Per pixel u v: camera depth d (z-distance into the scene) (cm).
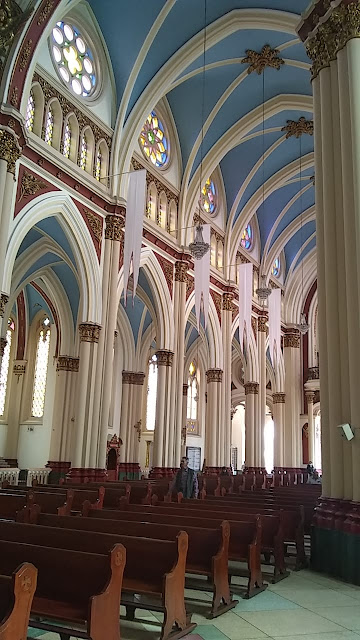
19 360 2812
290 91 2241
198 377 3850
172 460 2152
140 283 2483
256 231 3200
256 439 3006
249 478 2030
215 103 2228
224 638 582
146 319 3106
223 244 2778
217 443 2559
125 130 1970
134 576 609
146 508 962
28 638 525
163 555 600
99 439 1755
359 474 911
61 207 1703
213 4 1800
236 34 1930
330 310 1030
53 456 2545
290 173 2722
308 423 3725
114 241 1892
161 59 1928
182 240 2341
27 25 1422
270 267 3250
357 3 1058
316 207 1118
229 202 2795
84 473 1680
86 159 1847
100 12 1855
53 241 2045
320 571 948
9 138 1410
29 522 752
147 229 2120
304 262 3681
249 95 2248
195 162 2391
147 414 3331
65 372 2631
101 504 1138
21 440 2728
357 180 983
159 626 619
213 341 2644
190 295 2416
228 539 709
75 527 734
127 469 2950
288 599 751
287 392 3566
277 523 891
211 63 2039
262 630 611
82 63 1866
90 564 503
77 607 495
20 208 1537
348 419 973
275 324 2658
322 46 1146
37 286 2664
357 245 968
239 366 4162
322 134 1116
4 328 2212
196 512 917
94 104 1886
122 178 1934
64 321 2655
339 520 923
